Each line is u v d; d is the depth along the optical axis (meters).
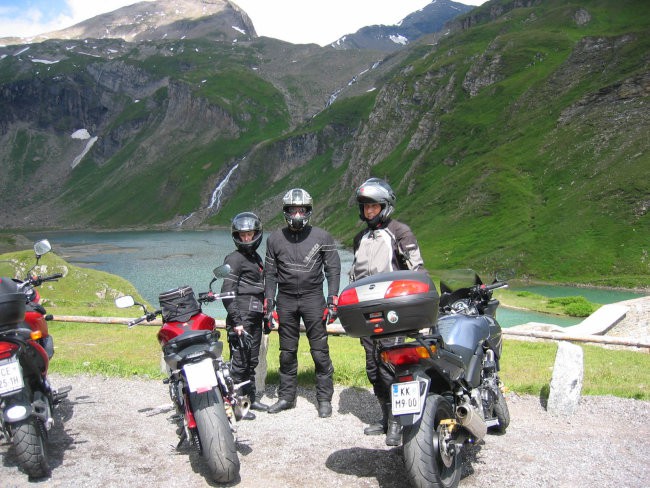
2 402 6.30
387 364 6.07
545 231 115.69
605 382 11.88
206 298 7.57
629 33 174.25
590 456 6.80
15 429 6.05
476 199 146.12
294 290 8.69
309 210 8.75
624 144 133.75
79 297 47.59
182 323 6.78
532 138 162.38
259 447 7.24
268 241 8.91
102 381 10.80
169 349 6.52
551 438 7.55
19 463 6.34
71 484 6.09
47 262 50.56
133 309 38.38
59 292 47.97
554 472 6.29
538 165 148.62
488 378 7.20
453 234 135.25
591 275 97.75
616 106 148.25
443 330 6.83
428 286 5.90
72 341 20.58
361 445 7.30
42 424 6.55
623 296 80.56
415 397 5.50
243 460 6.80
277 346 17.98
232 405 6.63
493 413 7.62
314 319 8.66
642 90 145.62
